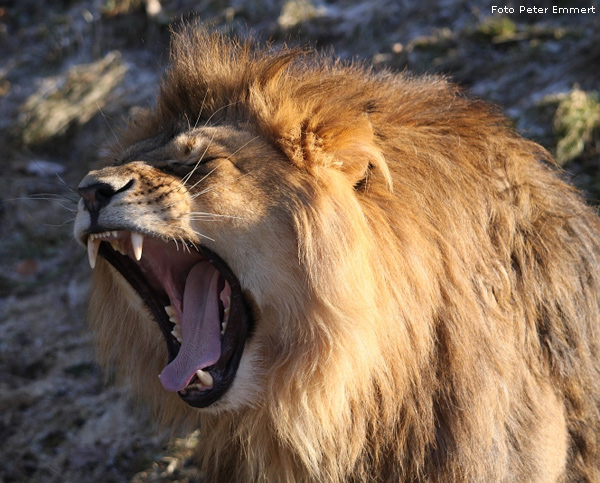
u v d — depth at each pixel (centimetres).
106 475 995
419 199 654
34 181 1580
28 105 1756
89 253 650
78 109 1706
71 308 1302
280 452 684
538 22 1603
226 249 642
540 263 702
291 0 1819
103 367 783
